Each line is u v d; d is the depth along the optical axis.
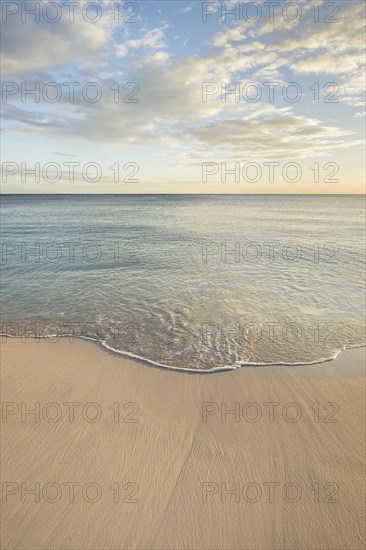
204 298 11.10
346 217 45.91
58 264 15.88
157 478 4.20
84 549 3.36
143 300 10.84
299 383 6.34
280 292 11.84
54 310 9.93
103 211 57.16
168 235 26.33
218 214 51.56
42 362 7.00
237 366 6.93
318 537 3.52
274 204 92.56
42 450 4.59
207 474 4.27
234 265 16.03
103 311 9.88
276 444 4.76
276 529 3.60
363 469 4.33
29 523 3.59
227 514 3.75
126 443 4.75
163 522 3.65
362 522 3.66
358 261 17.19
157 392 6.01
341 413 5.45
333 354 7.48
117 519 3.67
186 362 7.08
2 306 10.22
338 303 10.77
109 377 6.47
